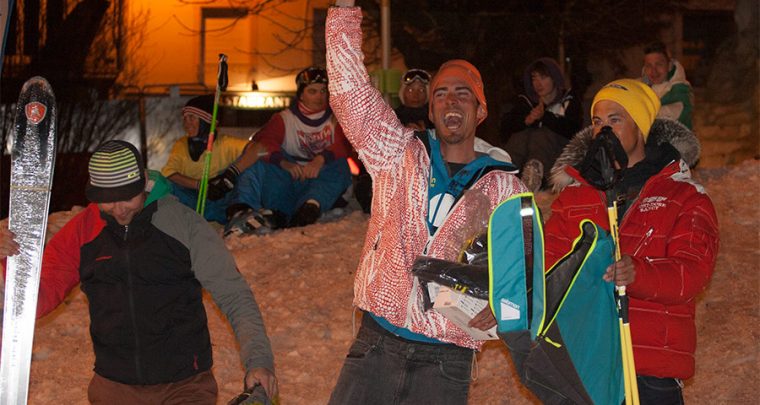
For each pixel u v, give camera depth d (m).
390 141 3.76
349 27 3.76
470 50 20.69
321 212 9.14
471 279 3.59
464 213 3.70
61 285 3.98
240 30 22.94
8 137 16.45
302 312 7.02
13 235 3.93
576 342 3.73
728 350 6.16
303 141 9.31
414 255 3.71
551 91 9.49
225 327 6.76
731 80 19.64
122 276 3.87
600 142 3.85
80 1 21.27
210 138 7.49
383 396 3.76
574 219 4.14
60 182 17.27
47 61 21.02
